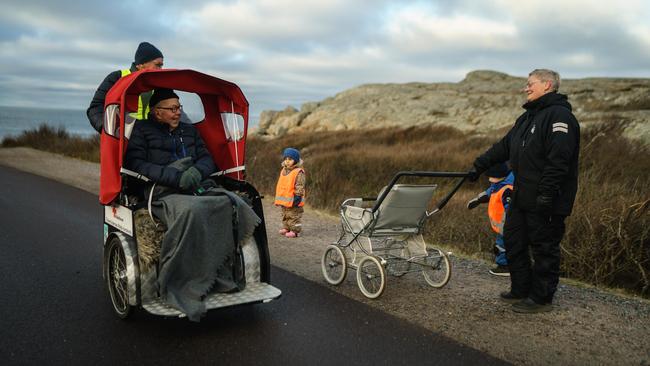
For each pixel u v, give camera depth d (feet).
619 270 19.19
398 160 45.16
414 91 140.97
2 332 13.16
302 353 12.30
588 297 16.71
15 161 52.65
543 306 15.10
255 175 41.96
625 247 18.86
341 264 17.44
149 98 15.40
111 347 12.46
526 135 14.93
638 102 95.09
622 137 46.93
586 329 13.99
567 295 16.84
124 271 13.78
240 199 13.91
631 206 20.17
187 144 15.12
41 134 75.00
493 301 16.16
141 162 13.92
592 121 63.98
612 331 13.89
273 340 13.03
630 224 19.89
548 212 14.48
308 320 14.40
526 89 15.23
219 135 16.40
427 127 85.51
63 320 14.03
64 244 21.84
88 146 64.39
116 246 14.20
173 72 14.58
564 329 13.97
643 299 17.19
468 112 113.39
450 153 50.14
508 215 15.64
